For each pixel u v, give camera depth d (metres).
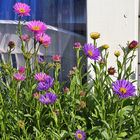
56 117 1.17
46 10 1.50
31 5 1.49
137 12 1.52
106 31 1.50
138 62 1.54
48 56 1.49
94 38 1.25
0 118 1.18
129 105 1.25
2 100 1.20
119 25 1.50
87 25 1.49
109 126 1.15
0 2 1.47
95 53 1.21
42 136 1.16
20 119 1.21
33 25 1.20
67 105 1.24
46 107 1.21
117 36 1.51
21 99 1.24
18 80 1.19
